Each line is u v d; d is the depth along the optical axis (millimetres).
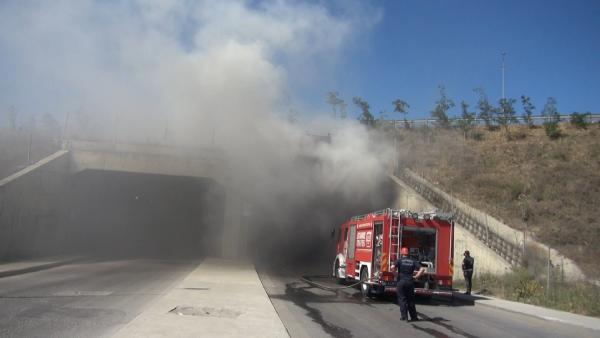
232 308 10750
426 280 15609
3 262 22453
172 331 7766
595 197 25781
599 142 33594
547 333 10836
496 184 28859
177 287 14648
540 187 27531
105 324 8672
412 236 16125
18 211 25641
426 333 10078
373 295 17062
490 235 23328
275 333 8164
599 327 11375
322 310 12797
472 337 9906
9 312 9719
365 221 17922
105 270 22078
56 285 15219
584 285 17281
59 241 31688
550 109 39719
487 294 18359
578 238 21453
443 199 27469
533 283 17453
